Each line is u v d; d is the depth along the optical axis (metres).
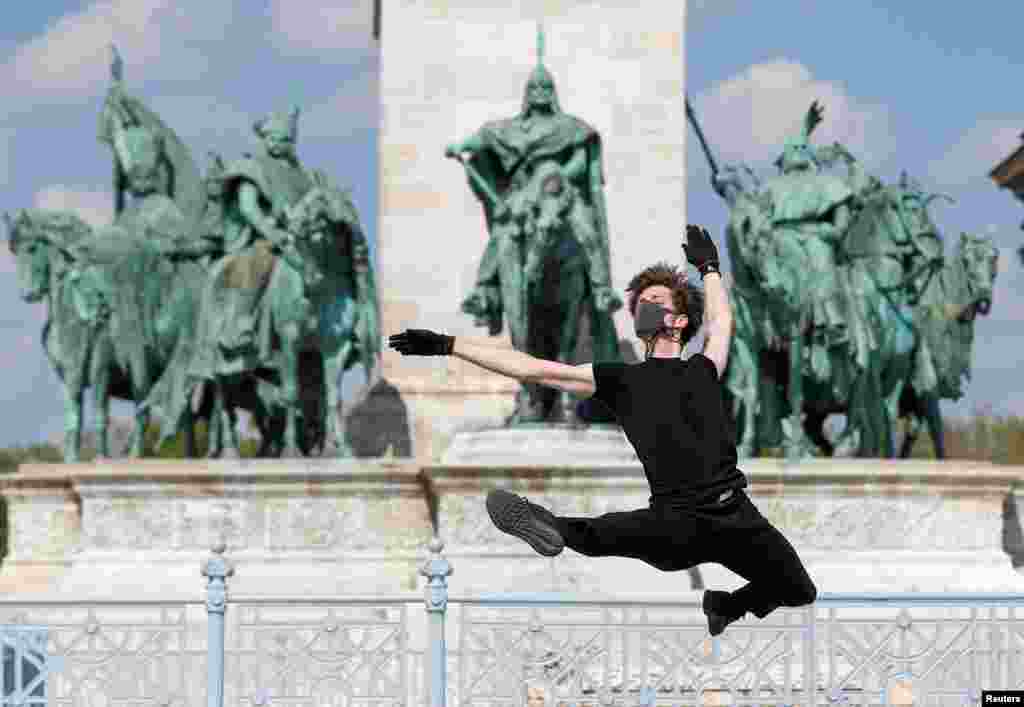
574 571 24.64
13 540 28.61
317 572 26.67
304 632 20.31
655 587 24.44
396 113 31.61
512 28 31.84
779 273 28.78
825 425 37.00
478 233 31.50
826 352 29.20
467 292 31.48
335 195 27.94
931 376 32.06
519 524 8.68
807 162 29.94
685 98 31.88
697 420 8.93
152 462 27.02
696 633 19.05
